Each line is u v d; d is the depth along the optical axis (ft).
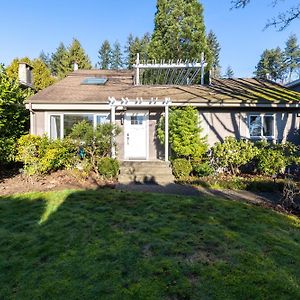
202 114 41.11
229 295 11.34
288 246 15.56
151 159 41.88
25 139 33.40
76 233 17.44
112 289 11.96
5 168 39.78
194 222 18.83
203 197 25.34
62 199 24.21
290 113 41.27
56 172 35.68
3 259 14.97
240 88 47.80
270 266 13.41
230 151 36.14
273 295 11.28
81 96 42.06
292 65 163.12
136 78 50.83
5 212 21.52
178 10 99.45
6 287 12.70
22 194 26.12
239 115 41.06
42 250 15.62
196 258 14.16
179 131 36.99
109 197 24.75
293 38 160.66
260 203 24.56
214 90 45.93
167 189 29.37
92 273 13.19
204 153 38.11
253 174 37.55
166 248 15.17
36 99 40.16
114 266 13.67
